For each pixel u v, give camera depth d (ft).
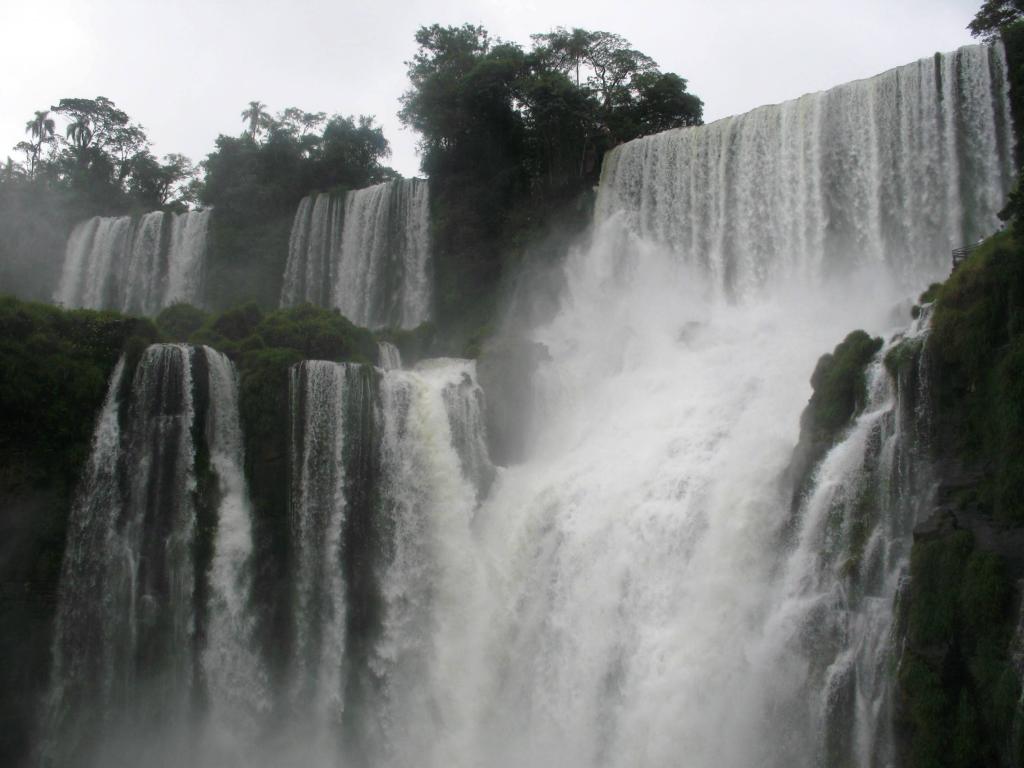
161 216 226.38
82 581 117.70
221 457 124.88
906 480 91.66
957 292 91.30
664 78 216.33
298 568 121.29
